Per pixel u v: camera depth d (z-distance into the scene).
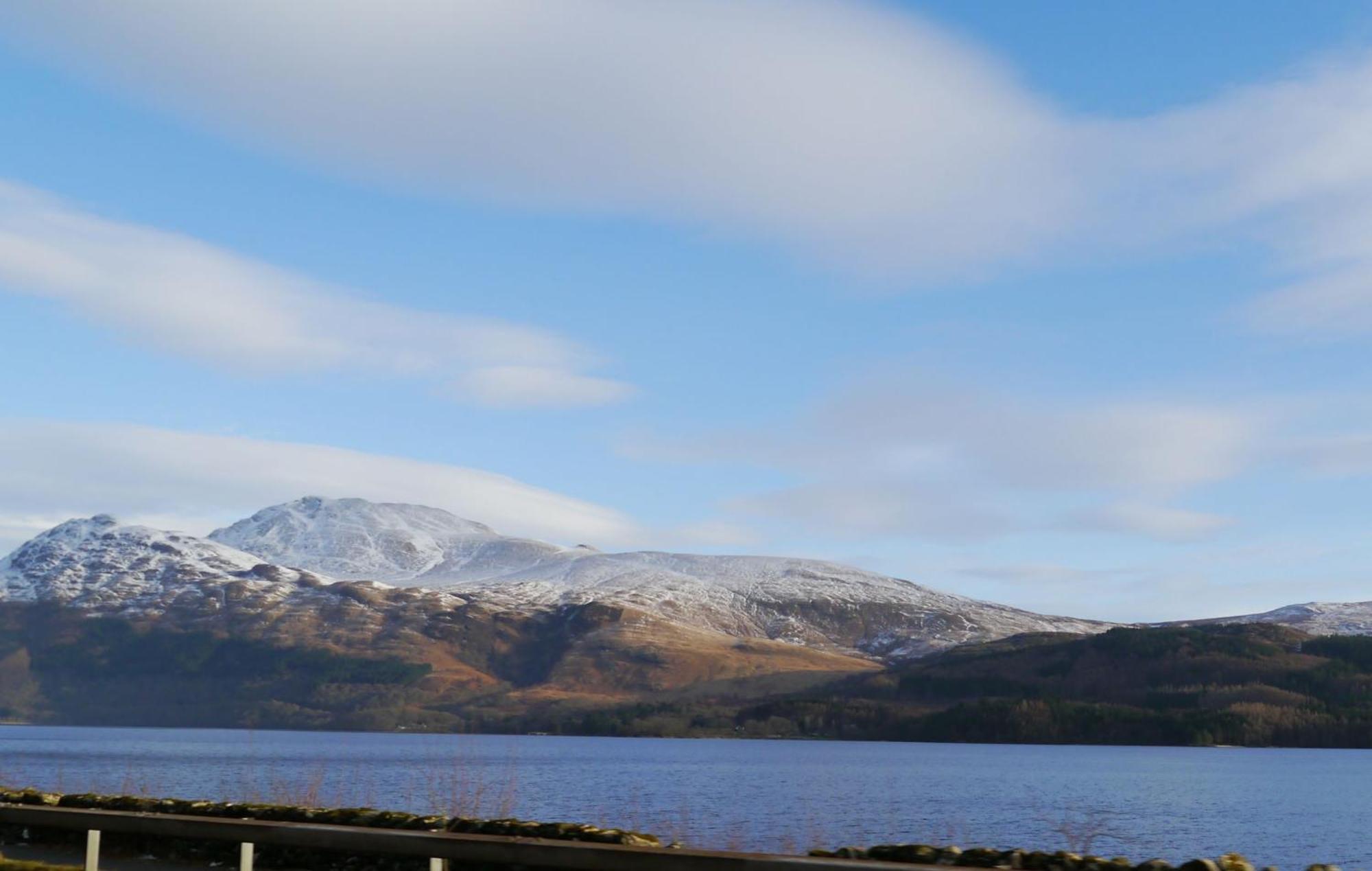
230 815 25.44
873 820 83.62
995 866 18.97
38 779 109.81
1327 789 165.75
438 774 127.94
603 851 16.73
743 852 17.11
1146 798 141.75
